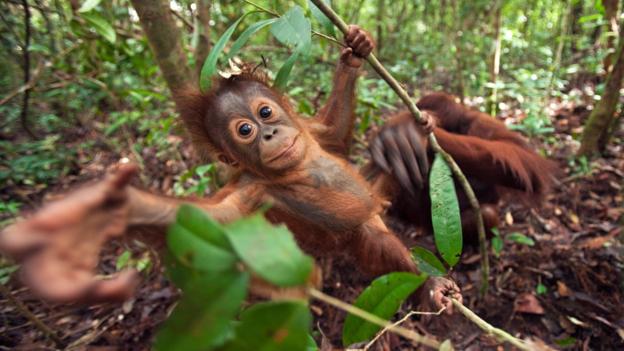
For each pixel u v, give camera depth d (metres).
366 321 1.17
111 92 4.64
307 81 5.08
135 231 1.39
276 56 5.75
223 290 0.70
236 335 0.69
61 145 4.95
